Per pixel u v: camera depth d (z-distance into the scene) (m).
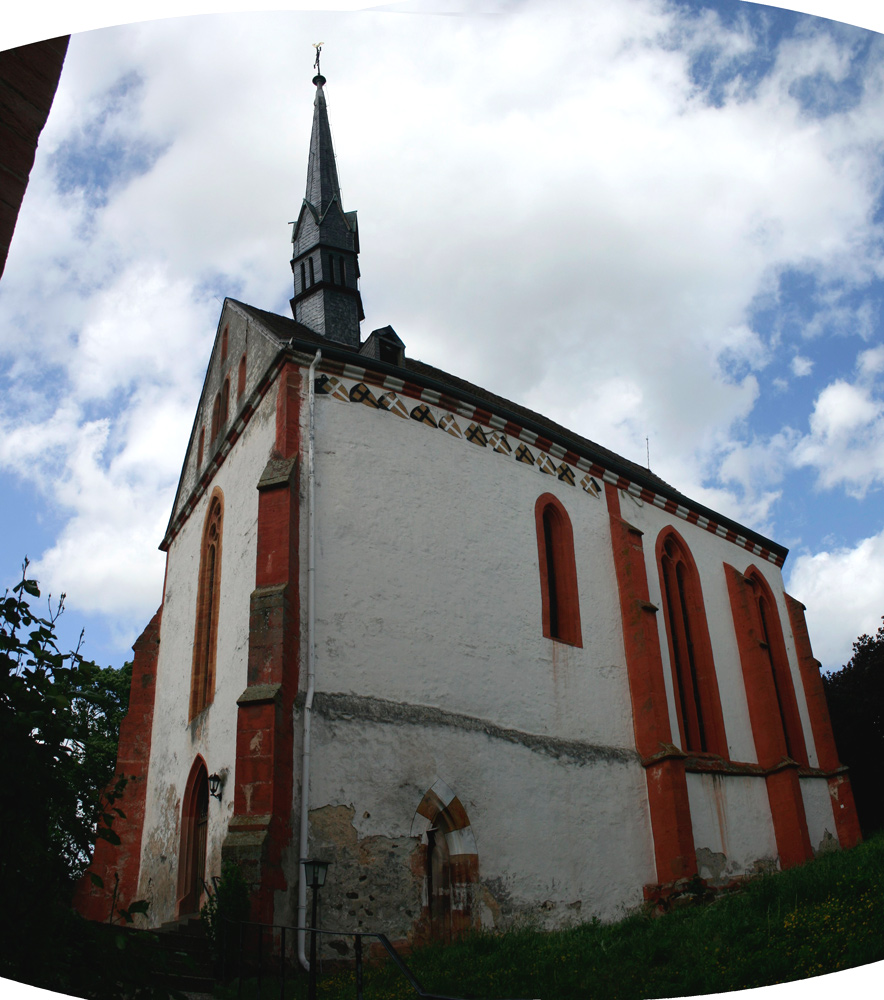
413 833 15.40
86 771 6.24
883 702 32.31
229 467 19.67
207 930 12.62
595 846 18.42
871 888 12.85
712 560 27.08
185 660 20.64
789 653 29.70
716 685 24.78
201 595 20.36
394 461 18.25
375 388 18.62
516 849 16.89
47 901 5.76
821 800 27.56
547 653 19.55
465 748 16.86
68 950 5.97
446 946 14.06
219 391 22.95
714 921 13.22
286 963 12.91
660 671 21.41
